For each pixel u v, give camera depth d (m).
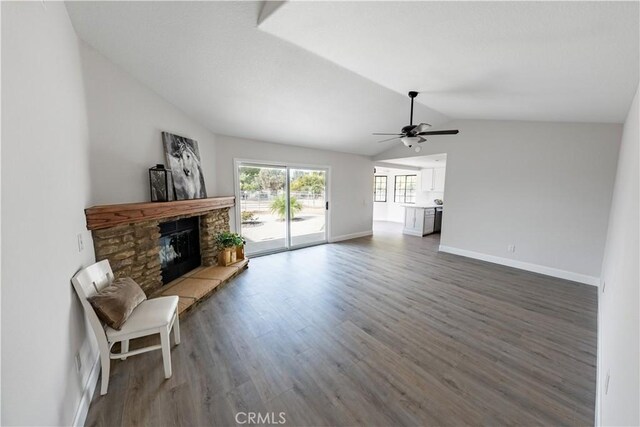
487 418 1.58
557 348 2.26
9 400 0.91
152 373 1.94
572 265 3.92
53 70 1.52
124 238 2.53
